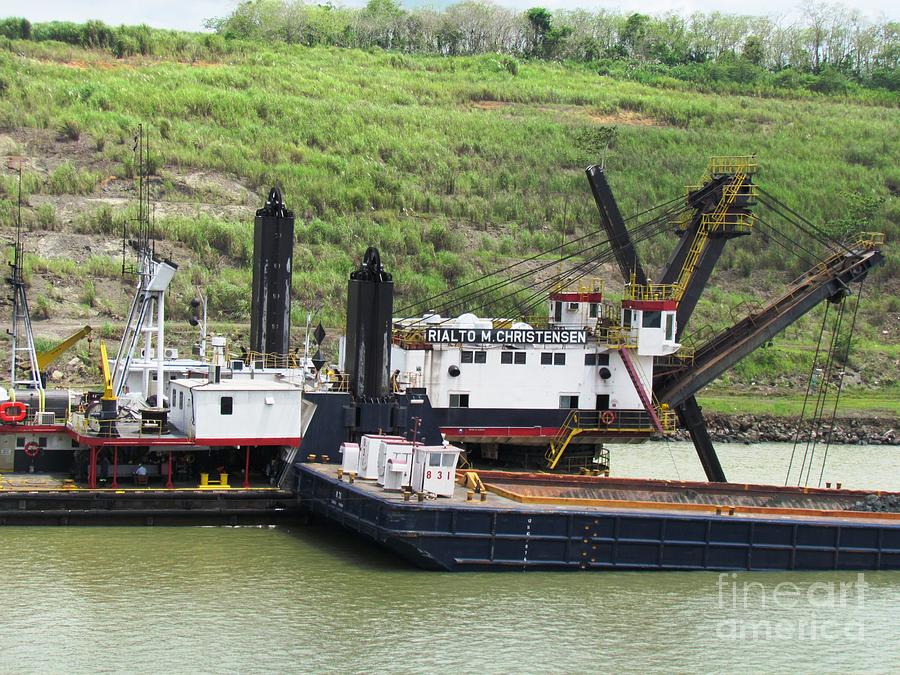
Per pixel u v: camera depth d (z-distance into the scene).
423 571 54.72
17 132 146.75
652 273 143.75
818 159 187.88
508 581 54.00
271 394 61.78
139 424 64.00
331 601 50.62
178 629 47.12
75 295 114.25
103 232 126.19
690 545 56.44
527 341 75.50
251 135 160.38
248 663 44.25
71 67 179.38
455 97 199.75
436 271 133.75
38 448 62.34
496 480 62.00
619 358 76.88
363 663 44.62
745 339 78.50
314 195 146.00
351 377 65.06
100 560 54.47
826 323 141.50
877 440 108.00
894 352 134.50
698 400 112.94
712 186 80.69
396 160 163.12
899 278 154.12
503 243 144.12
